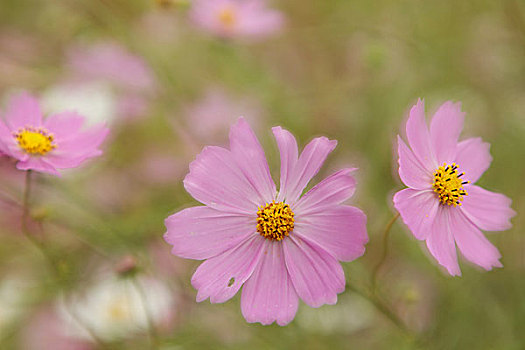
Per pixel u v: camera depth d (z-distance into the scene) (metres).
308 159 0.52
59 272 0.60
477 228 0.54
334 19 0.84
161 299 0.63
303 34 0.86
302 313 0.62
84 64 0.72
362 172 0.69
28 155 0.55
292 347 0.61
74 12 0.73
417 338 0.58
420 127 0.52
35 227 0.66
